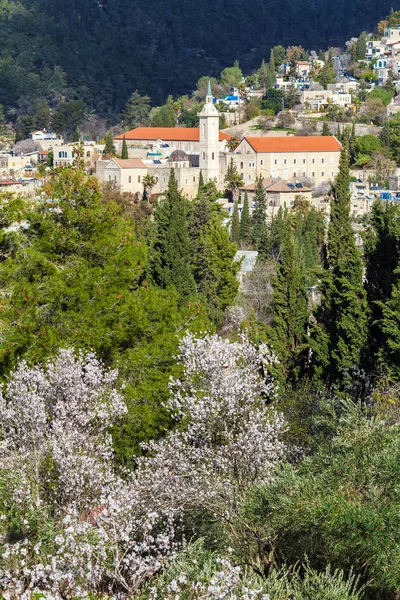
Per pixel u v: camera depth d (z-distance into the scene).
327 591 23.09
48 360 41.09
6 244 49.78
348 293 48.72
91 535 25.28
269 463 31.12
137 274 52.06
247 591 21.41
